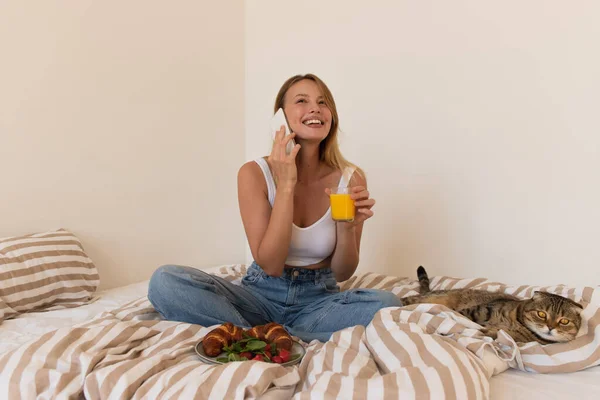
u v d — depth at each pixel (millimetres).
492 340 1216
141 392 994
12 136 1940
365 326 1353
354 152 2518
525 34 1995
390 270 2424
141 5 2381
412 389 950
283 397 1013
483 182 2133
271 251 1405
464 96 2162
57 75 2070
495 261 2123
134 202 2377
